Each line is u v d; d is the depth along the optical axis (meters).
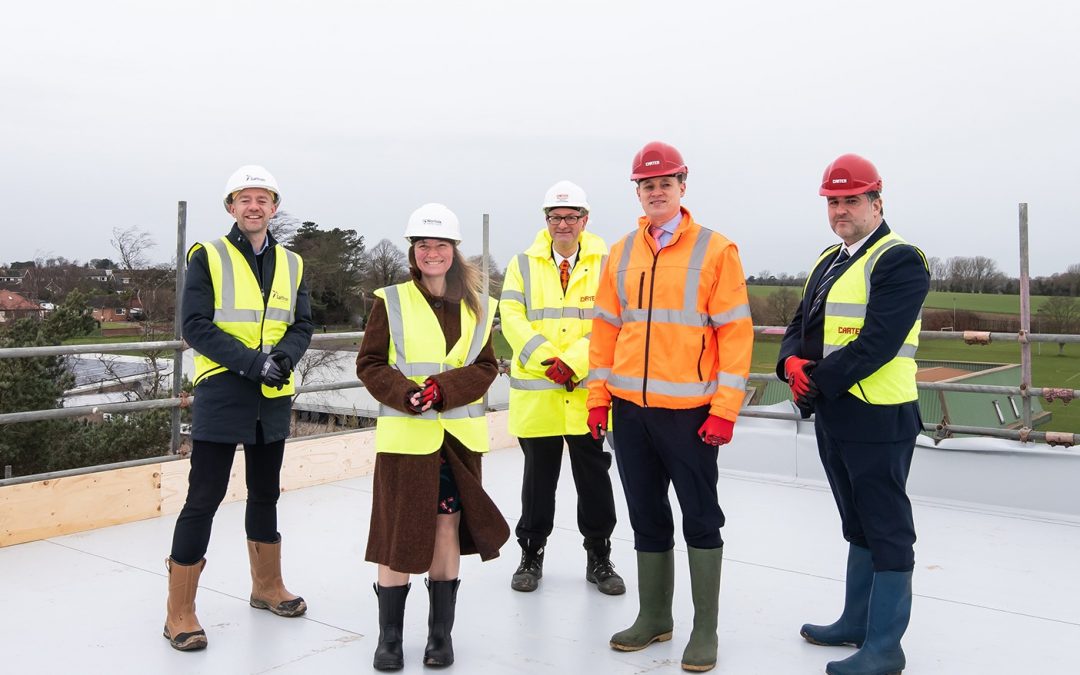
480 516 3.37
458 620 3.94
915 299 3.21
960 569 4.64
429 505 3.29
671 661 3.50
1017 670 3.42
